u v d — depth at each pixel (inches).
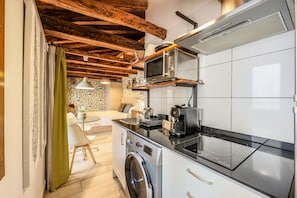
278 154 37.9
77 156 112.7
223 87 55.7
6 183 26.8
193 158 35.1
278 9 30.8
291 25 36.9
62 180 76.7
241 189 25.6
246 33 41.7
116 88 275.0
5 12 26.5
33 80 41.7
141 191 55.7
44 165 71.0
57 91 74.0
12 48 29.9
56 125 73.7
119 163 76.0
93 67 172.7
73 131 91.7
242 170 29.3
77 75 221.3
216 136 54.2
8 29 27.9
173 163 41.3
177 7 79.7
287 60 40.6
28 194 41.1
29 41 37.1
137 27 80.1
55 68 74.6
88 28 83.0
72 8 63.1
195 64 63.7
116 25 113.4
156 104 93.9
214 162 32.8
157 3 95.8
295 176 21.2
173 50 57.8
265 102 44.7
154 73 70.9
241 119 50.4
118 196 69.2
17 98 32.6
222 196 28.6
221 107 56.3
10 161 28.8
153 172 47.8
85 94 273.1
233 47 52.5
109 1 90.0
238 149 41.2
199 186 33.5
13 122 30.4
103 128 203.3
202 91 63.5
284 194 22.1
